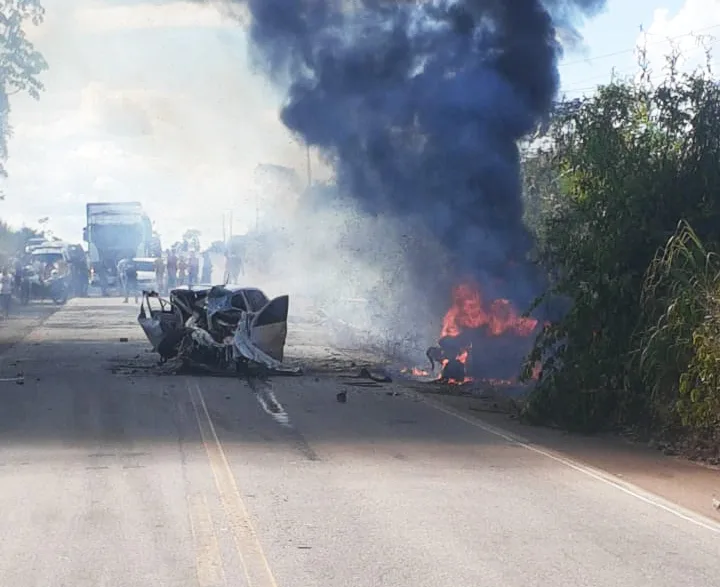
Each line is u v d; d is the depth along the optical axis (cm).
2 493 1028
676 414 1392
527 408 1562
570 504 1027
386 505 1001
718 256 1439
